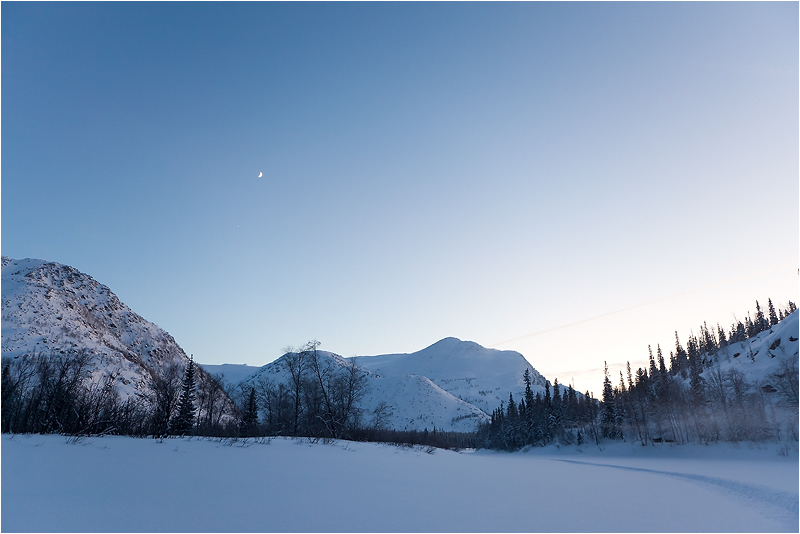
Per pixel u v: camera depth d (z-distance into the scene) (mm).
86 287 192750
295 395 62969
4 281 160750
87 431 30922
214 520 10906
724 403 63156
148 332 196750
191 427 58375
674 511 16172
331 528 11289
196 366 91000
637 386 98438
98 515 10328
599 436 82000
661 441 66875
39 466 14672
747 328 131500
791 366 68500
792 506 16406
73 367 51625
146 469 16344
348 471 21797
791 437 50906
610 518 14602
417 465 28484
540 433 97062
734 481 23484
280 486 16109
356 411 62250
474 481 22625
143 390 88625
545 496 18797
